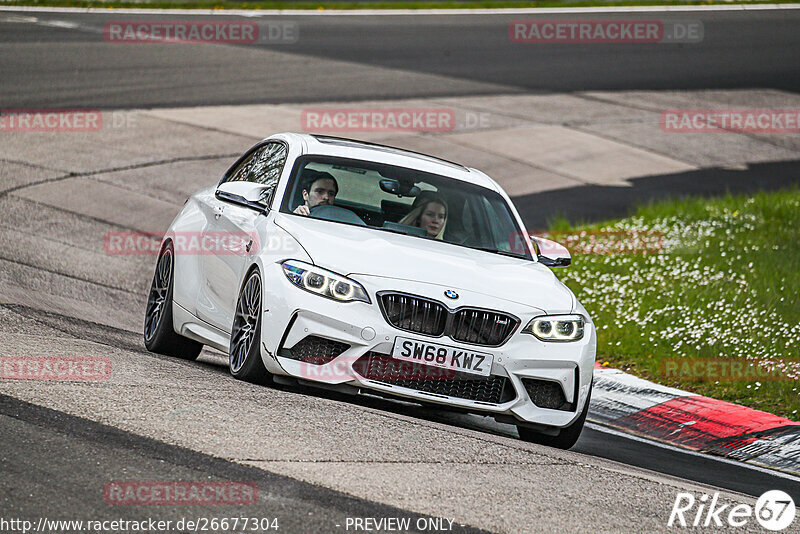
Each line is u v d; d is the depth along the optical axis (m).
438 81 93.31
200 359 30.34
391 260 23.78
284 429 19.48
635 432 28.86
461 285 23.56
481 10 138.88
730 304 39.78
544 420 23.50
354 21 122.69
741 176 74.62
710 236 53.06
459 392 23.03
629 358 35.06
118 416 18.86
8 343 24.19
